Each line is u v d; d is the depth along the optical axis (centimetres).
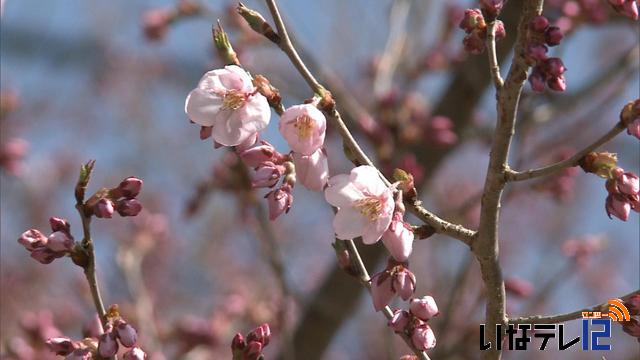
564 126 1197
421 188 961
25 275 1477
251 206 870
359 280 511
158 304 1466
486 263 485
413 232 479
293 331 915
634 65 998
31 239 482
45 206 1611
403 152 953
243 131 464
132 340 468
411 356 491
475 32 506
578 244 963
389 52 1045
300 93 1027
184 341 932
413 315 470
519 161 943
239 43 966
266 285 1436
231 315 945
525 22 474
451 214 977
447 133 941
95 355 478
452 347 838
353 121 959
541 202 1581
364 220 449
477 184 1474
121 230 1516
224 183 887
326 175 462
